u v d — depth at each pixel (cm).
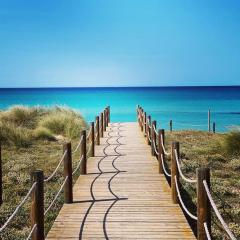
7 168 1409
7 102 9650
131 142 1972
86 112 6500
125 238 728
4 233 845
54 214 959
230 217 988
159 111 6938
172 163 927
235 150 1705
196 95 14412
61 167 1448
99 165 1391
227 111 6900
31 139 2012
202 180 613
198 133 2584
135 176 1213
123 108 8069
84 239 725
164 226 785
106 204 929
